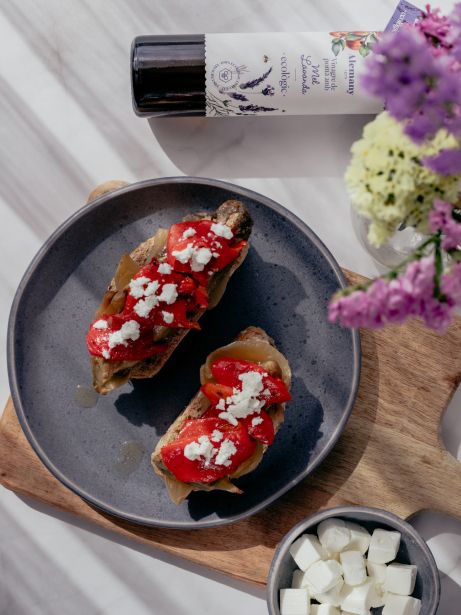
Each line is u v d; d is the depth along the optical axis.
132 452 0.67
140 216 0.68
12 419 0.69
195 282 0.63
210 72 0.64
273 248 0.67
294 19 0.70
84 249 0.68
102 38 0.71
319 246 0.65
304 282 0.67
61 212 0.71
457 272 0.45
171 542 0.67
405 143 0.46
